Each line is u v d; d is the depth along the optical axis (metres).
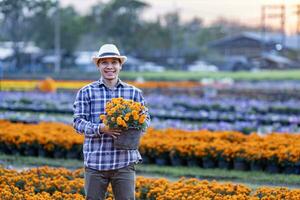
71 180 11.49
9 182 11.21
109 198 10.00
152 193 10.61
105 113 7.95
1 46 91.62
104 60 8.09
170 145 15.25
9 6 86.44
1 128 18.41
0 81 52.19
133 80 57.03
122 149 7.91
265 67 94.00
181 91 44.12
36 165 15.48
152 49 104.62
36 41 92.88
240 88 48.66
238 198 9.88
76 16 100.94
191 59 104.38
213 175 13.95
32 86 47.94
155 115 27.08
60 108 29.62
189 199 9.98
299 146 14.49
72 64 87.25
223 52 110.56
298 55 107.00
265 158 14.20
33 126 19.08
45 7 89.75
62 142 16.28
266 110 29.62
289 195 10.01
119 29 97.06
